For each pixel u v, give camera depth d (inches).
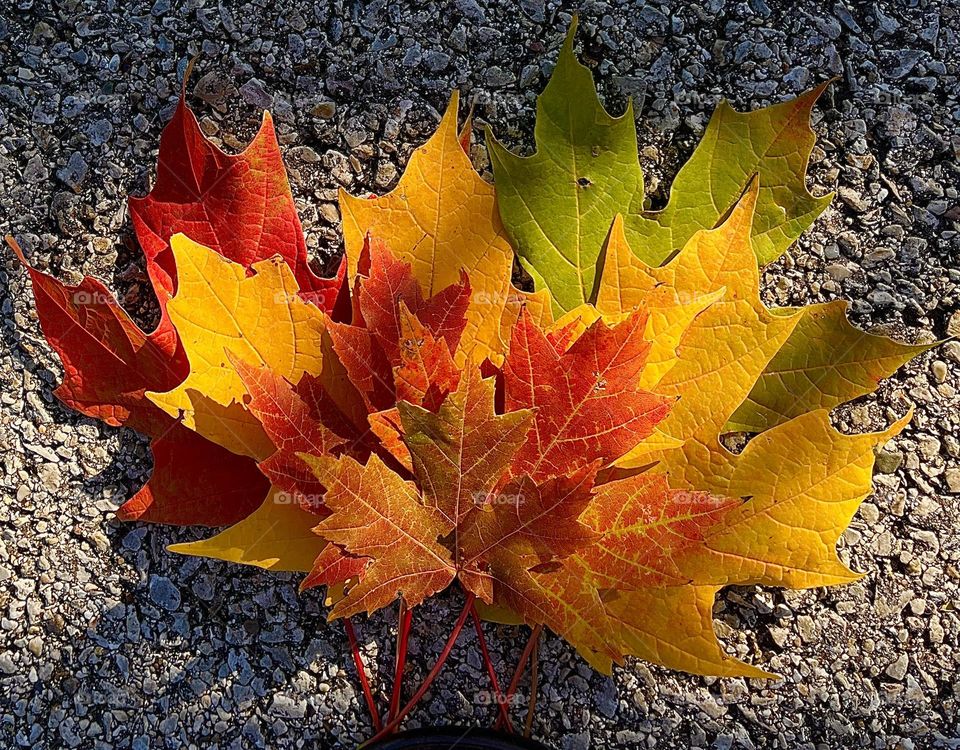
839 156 28.5
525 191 27.1
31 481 27.7
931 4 28.8
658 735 27.3
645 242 27.2
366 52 28.6
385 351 25.8
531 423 25.0
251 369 25.2
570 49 27.2
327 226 28.2
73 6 28.6
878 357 26.9
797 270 28.3
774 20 28.7
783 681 27.4
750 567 26.1
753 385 26.2
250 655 27.4
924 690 27.4
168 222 27.0
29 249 28.2
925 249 28.4
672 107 28.5
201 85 28.5
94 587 27.5
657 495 25.3
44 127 28.4
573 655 27.5
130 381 27.0
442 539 25.4
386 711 27.3
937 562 27.7
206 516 26.8
